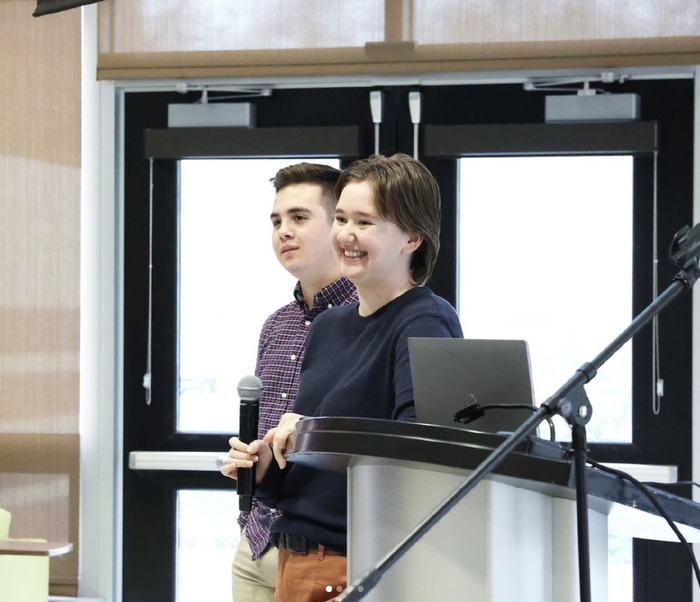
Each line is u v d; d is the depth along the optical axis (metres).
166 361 7.45
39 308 7.44
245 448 3.64
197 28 7.28
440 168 7.16
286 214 4.91
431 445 2.57
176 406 7.45
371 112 7.25
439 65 7.02
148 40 7.32
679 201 6.95
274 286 7.40
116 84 7.48
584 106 6.92
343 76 7.25
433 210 3.53
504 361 2.88
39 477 7.41
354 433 2.66
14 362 7.44
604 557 2.91
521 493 2.69
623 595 6.96
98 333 7.47
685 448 6.91
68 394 7.41
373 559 2.76
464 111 7.18
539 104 7.12
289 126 7.35
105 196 7.46
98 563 7.40
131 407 7.48
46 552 5.81
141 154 7.50
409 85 7.23
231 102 7.44
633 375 6.98
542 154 7.00
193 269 7.46
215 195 7.45
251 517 4.60
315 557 3.45
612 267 7.02
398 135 7.25
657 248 6.95
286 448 3.29
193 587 7.41
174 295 7.45
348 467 2.89
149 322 7.46
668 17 6.82
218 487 7.36
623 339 2.86
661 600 6.88
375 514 2.76
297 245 4.87
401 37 7.05
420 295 3.51
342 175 3.58
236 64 7.23
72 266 7.42
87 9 7.46
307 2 7.17
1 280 7.46
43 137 7.45
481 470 2.42
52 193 7.45
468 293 7.15
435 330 3.36
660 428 6.93
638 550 6.91
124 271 7.51
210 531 7.40
